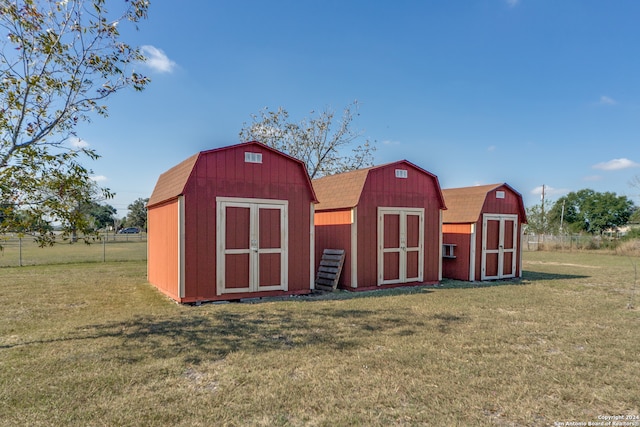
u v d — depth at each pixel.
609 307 7.70
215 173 8.28
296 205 9.25
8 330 5.74
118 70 5.32
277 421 3.07
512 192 13.12
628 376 4.09
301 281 9.30
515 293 9.45
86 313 6.92
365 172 10.34
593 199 51.78
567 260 20.41
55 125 5.04
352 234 10.09
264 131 22.67
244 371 4.10
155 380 3.85
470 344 5.12
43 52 4.81
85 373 3.99
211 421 3.06
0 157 4.66
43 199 4.90
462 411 3.28
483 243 12.34
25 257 20.22
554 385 3.84
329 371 4.12
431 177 11.40
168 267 8.74
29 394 3.48
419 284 11.09
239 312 6.96
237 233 8.49
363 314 6.86
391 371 4.14
